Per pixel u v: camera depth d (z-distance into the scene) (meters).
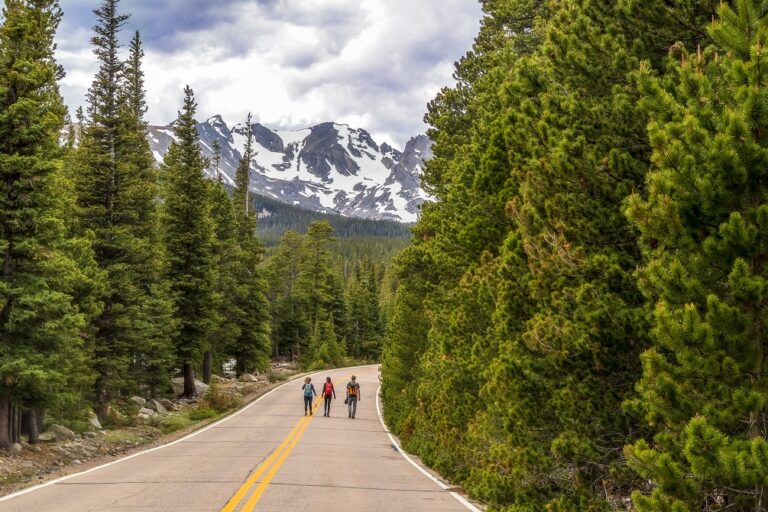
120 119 26.62
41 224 16.86
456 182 18.20
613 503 8.90
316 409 35.50
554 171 8.96
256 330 55.12
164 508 10.34
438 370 19.55
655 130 5.89
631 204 6.01
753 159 5.36
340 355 87.62
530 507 9.34
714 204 5.57
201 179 37.62
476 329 14.87
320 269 87.25
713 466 5.03
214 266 44.31
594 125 9.08
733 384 5.49
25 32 16.81
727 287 5.63
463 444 15.32
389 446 22.31
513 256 10.34
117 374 26.61
